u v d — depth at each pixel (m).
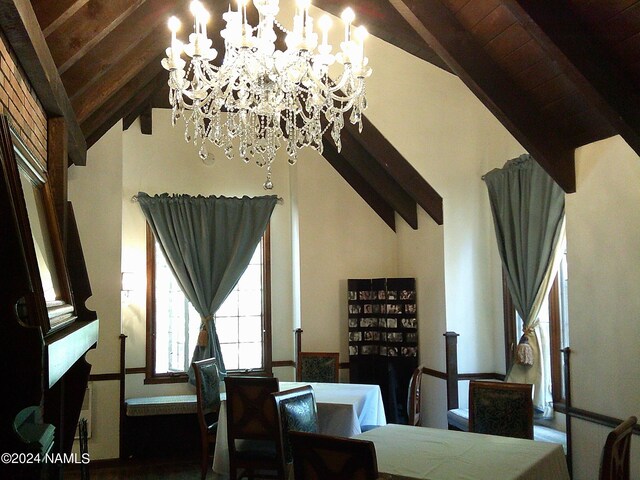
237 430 4.35
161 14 3.85
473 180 6.05
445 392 6.03
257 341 7.25
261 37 3.35
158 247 6.93
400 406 6.73
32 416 1.72
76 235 3.43
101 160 6.04
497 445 3.25
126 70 4.10
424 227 6.51
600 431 4.02
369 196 7.29
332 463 2.51
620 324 3.84
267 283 7.29
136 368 6.69
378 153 5.87
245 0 3.24
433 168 5.96
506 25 3.83
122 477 5.58
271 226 7.38
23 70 2.62
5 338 1.61
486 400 3.96
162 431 6.40
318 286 7.11
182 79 3.45
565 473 3.20
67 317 2.45
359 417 4.93
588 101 3.46
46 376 1.67
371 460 2.40
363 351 7.00
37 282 1.77
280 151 7.47
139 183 6.89
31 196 2.62
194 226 6.90
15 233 1.69
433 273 6.28
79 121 4.00
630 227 3.76
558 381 5.09
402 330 6.76
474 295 6.04
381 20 4.54
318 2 4.45
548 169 4.28
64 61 3.21
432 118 5.98
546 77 3.98
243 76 3.63
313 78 3.65
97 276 5.96
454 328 5.98
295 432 2.60
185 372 6.83
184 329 6.96
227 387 4.39
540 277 5.02
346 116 5.75
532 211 5.11
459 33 4.14
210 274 6.89
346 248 7.23
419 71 5.96
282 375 7.28
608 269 3.95
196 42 3.32
